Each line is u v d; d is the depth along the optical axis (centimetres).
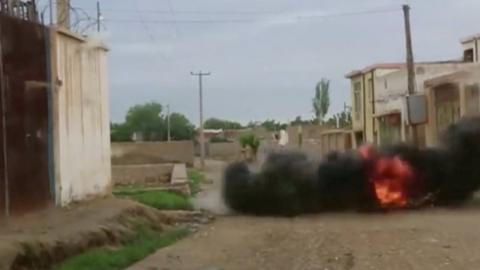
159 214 2141
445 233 1769
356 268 1309
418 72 4419
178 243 1738
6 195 1536
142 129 10388
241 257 1500
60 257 1345
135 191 3164
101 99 2334
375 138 5441
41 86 1778
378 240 1677
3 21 1572
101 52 2338
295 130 8238
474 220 2070
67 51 1981
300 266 1360
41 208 1741
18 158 1612
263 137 9788
